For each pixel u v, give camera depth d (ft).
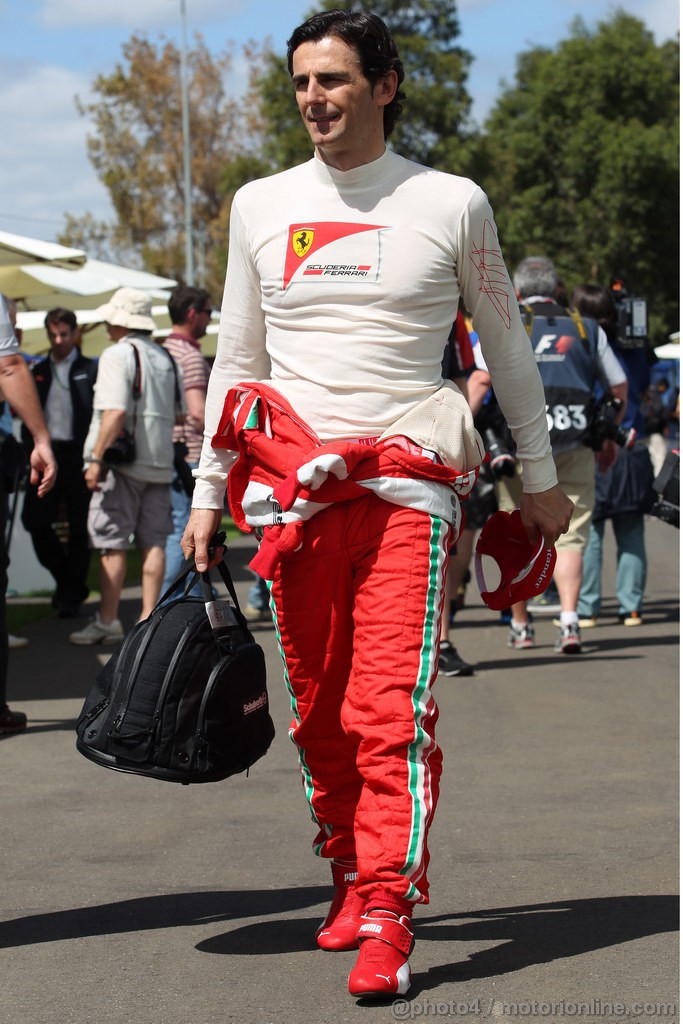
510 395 10.96
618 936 11.41
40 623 33.24
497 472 25.00
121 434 27.89
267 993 10.29
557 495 11.17
